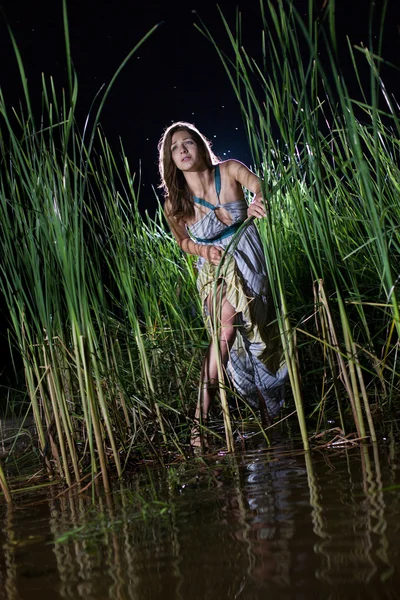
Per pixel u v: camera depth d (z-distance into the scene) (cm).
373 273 344
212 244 332
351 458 213
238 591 116
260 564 127
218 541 145
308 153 241
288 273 369
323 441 255
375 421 275
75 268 238
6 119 239
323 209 242
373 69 187
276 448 259
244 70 239
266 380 329
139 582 128
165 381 352
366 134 296
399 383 293
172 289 380
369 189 209
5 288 272
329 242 244
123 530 168
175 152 326
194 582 123
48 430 271
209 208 329
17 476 285
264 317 325
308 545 133
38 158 242
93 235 284
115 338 317
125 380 311
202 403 308
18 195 254
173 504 188
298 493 176
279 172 262
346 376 249
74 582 134
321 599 108
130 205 352
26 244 255
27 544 170
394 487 165
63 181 238
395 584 108
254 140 244
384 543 126
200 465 249
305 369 342
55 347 269
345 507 154
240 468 229
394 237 303
